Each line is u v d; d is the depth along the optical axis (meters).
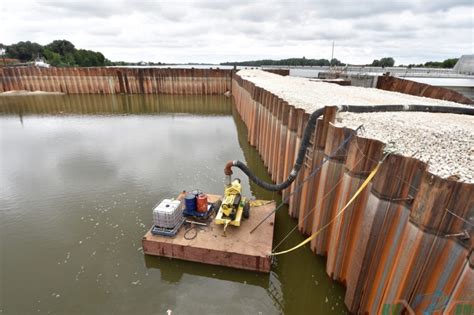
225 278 7.62
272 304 7.00
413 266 4.56
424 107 8.21
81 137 21.47
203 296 7.14
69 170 15.16
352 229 6.41
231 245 7.66
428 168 4.72
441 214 4.15
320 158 8.09
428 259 4.40
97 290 7.32
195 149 18.88
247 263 7.46
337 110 7.67
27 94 43.62
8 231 9.87
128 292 7.25
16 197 12.22
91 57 104.06
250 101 21.12
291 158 10.50
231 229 8.34
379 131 7.05
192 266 7.84
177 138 21.44
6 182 13.72
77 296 7.15
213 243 7.73
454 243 4.10
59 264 8.26
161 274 7.84
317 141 8.02
